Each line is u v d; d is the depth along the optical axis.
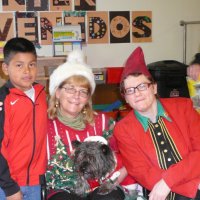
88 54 3.28
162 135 1.60
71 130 1.66
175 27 3.46
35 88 1.70
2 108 1.52
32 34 3.14
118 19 3.30
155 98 1.66
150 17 3.38
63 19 3.18
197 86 2.15
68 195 1.52
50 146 1.63
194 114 1.65
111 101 3.25
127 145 1.62
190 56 3.54
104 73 3.10
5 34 3.09
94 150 1.48
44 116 1.65
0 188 1.60
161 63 2.93
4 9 3.06
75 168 1.52
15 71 1.62
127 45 3.36
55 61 3.03
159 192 1.49
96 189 1.55
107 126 1.75
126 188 1.69
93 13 3.23
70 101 1.61
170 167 1.53
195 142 1.58
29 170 1.62
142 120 1.63
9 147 1.57
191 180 1.53
